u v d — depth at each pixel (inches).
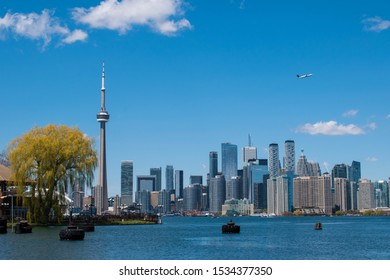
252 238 4936.0
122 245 3651.6
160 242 4079.7
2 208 5984.3
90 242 3786.9
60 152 5339.6
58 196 5403.5
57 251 3125.0
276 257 3093.0
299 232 6486.2
